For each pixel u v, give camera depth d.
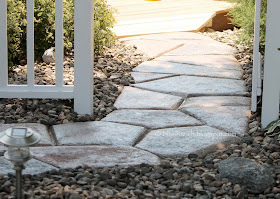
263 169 2.72
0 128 3.42
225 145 3.26
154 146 3.20
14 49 4.95
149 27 7.29
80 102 3.74
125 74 4.98
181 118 3.74
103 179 2.68
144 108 3.99
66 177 2.68
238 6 6.30
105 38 5.83
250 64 5.42
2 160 2.90
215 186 2.64
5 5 3.66
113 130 3.46
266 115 3.52
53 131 3.44
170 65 5.33
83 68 3.69
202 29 7.54
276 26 3.40
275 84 3.47
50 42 5.32
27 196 2.36
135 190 2.53
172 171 2.77
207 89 4.49
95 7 5.77
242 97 4.30
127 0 9.58
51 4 5.41
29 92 3.73
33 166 2.81
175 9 8.63
